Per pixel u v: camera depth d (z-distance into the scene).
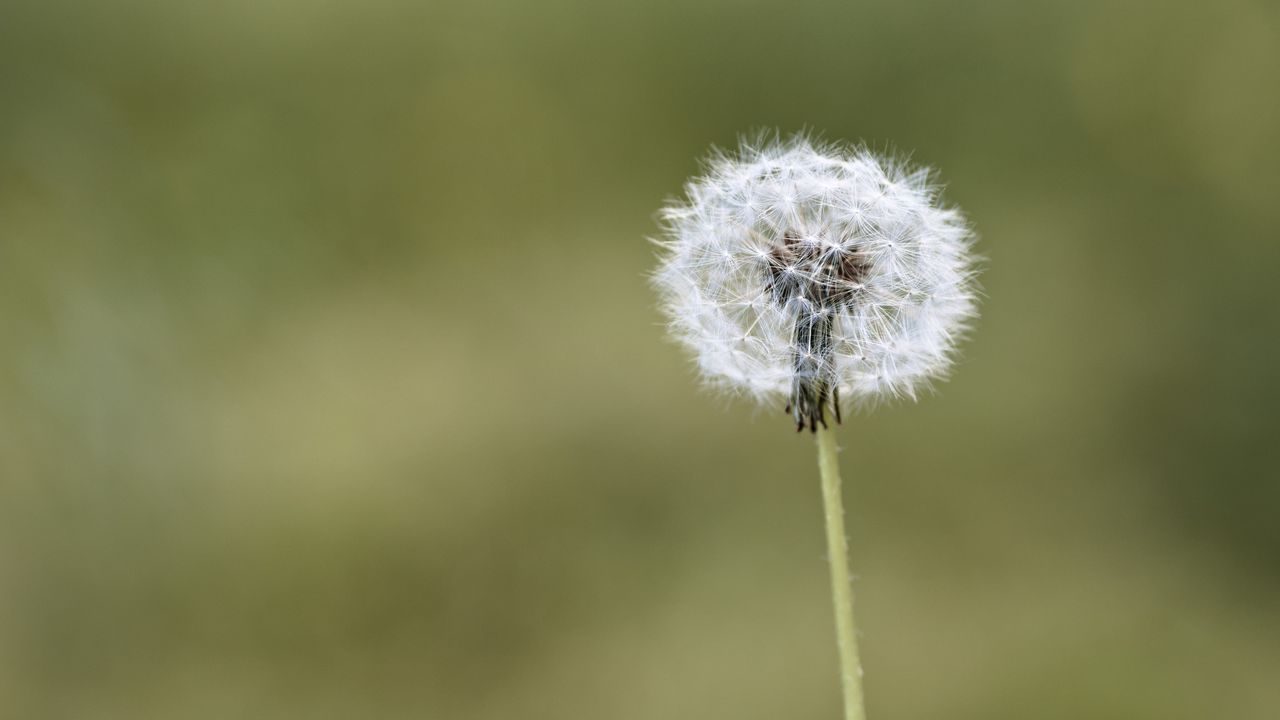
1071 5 1.21
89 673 0.92
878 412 1.09
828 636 0.93
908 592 0.97
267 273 1.19
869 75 1.22
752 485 1.06
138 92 1.21
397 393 1.10
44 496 0.98
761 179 0.57
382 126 1.27
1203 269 1.15
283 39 1.26
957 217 0.57
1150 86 1.19
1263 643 0.90
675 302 0.57
